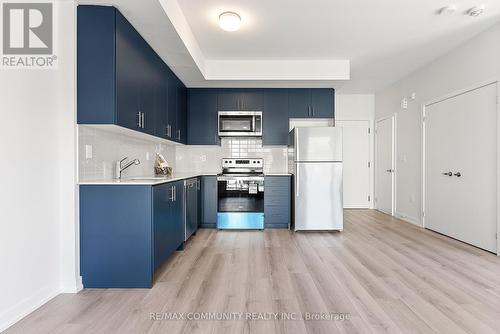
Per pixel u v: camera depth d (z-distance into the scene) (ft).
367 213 17.79
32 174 6.03
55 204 6.66
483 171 10.26
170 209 8.75
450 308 6.07
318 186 13.14
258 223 13.65
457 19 9.43
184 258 9.37
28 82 5.98
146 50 9.04
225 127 14.66
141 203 7.11
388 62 13.34
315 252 10.00
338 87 14.70
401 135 15.94
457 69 11.58
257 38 10.87
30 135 5.99
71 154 6.82
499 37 9.59
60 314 5.83
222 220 13.67
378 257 9.45
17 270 5.66
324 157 13.16
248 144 15.80
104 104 6.93
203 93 14.82
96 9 6.95
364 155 19.31
